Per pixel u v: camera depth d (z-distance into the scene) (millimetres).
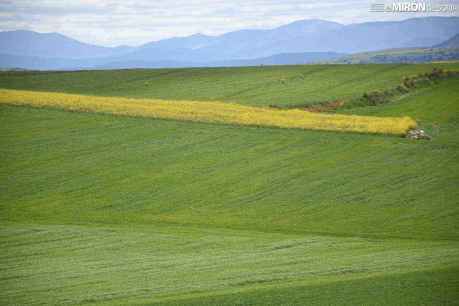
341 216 48062
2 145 67688
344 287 28031
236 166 61875
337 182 56938
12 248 37469
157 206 50688
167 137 71688
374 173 59719
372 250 37219
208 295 27203
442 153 67000
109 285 29188
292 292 27422
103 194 53531
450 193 53469
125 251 36969
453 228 44719
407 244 39688
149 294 27625
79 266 33094
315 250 37219
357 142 70812
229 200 52312
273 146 68750
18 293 28094
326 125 76812
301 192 54312
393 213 48688
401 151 67500
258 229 44938
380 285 28234
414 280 28906
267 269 31922
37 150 66250
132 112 81562
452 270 30562
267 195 53531
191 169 60844
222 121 77812
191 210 49750
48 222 45688
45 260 34531
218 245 38906
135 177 58344
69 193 53656
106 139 70688
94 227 44000
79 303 26531
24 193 53375
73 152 65812
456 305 25609
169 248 37844
